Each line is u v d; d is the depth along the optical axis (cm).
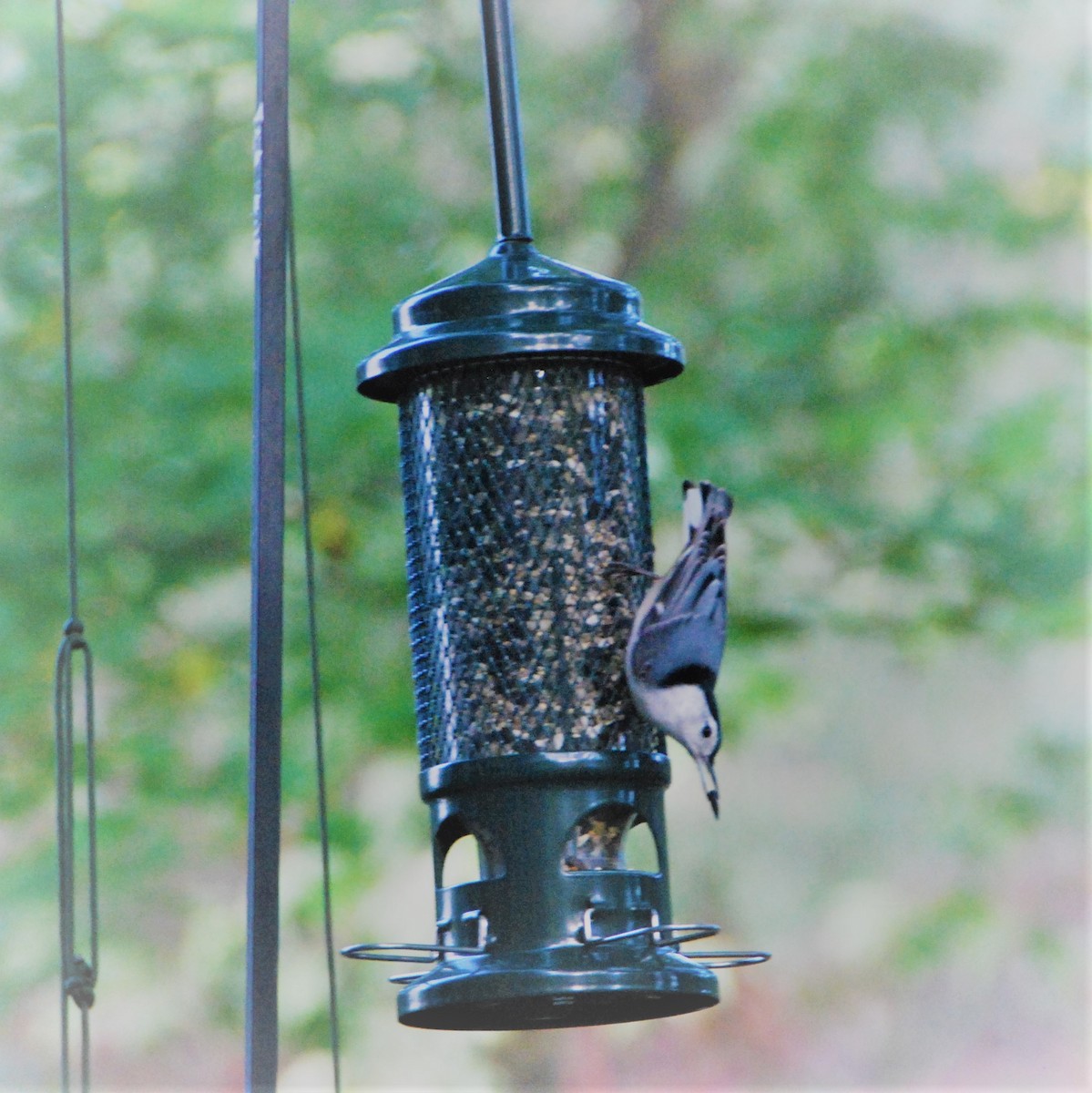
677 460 1393
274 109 411
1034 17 1625
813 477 1487
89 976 376
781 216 1576
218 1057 1823
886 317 1538
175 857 1373
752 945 2216
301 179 1399
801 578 1520
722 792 2248
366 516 1334
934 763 2230
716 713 504
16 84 1353
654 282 1540
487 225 1451
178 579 1331
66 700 389
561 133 1580
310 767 1355
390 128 1456
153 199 1371
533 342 514
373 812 1562
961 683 2219
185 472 1306
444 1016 507
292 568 1345
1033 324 1552
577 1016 512
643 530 544
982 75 1582
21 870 1369
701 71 1598
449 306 525
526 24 1585
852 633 1513
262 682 393
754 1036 2156
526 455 533
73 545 393
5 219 1353
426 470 543
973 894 2012
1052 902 2228
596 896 498
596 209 1569
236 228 1379
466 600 533
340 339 1302
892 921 2153
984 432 1522
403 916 1733
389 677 1355
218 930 1512
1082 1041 2152
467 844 1563
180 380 1312
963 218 1568
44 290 1352
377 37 1439
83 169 1355
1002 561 1484
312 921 1445
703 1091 2127
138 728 1367
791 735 2247
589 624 528
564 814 506
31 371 1330
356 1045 1577
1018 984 2211
